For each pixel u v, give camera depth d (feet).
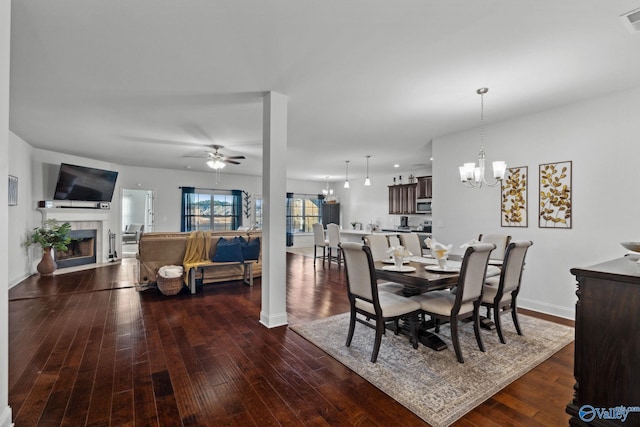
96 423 5.70
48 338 9.53
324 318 11.53
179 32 7.06
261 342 9.32
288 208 35.24
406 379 7.23
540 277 12.05
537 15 6.36
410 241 13.84
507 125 13.12
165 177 28.04
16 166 16.42
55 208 19.85
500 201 13.30
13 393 6.60
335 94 10.55
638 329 4.35
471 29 6.86
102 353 8.53
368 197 33.01
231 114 12.73
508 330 10.23
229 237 17.24
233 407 6.22
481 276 8.60
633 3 5.96
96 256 22.89
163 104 11.60
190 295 14.66
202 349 8.83
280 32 7.06
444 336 9.80
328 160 23.11
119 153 20.84
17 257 16.88
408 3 6.03
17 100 11.17
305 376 7.40
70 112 12.46
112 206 24.97
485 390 6.79
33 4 6.04
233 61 8.39
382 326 8.21
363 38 7.27
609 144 10.37
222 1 6.00
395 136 16.03
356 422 5.80
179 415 5.96
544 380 7.21
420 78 9.32
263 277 10.84
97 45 7.59
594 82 9.50
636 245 5.41
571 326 10.50
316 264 24.18
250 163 25.02
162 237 15.93
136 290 15.52
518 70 8.75
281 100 10.62
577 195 11.07
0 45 5.04
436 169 16.17
